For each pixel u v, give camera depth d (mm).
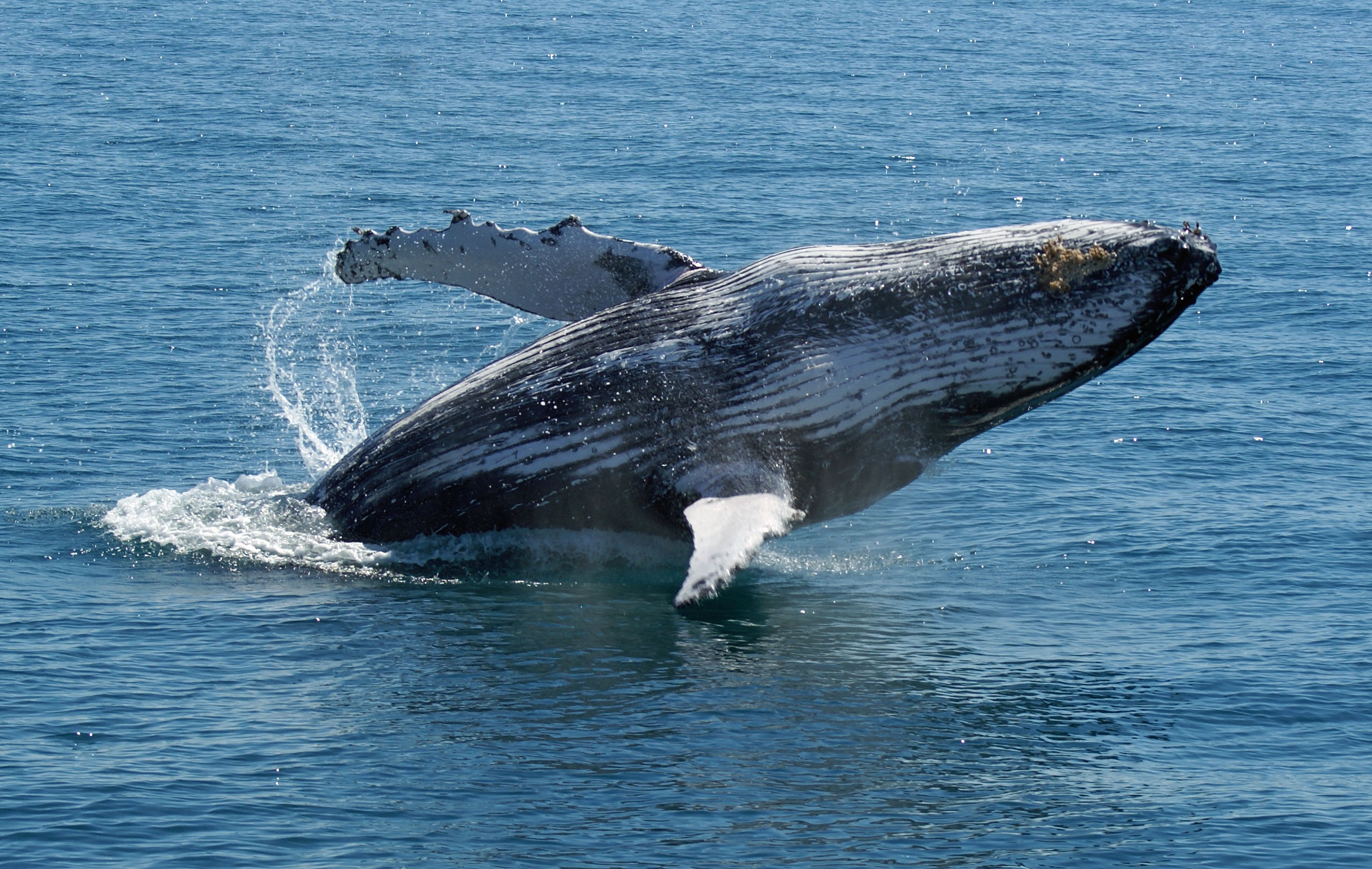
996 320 54906
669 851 38625
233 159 171625
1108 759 44500
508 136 193250
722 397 56594
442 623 54344
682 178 166375
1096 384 92500
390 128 197750
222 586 57531
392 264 64500
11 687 46719
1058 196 163000
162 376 88750
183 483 70250
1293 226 148000
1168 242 54125
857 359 55594
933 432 56594
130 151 173500
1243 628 55406
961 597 59156
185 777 41562
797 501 56812
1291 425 84000
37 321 99688
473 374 61625
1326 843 39625
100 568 58906
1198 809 41531
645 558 61031
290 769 42312
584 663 50938
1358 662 51750
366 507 62000
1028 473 75500
